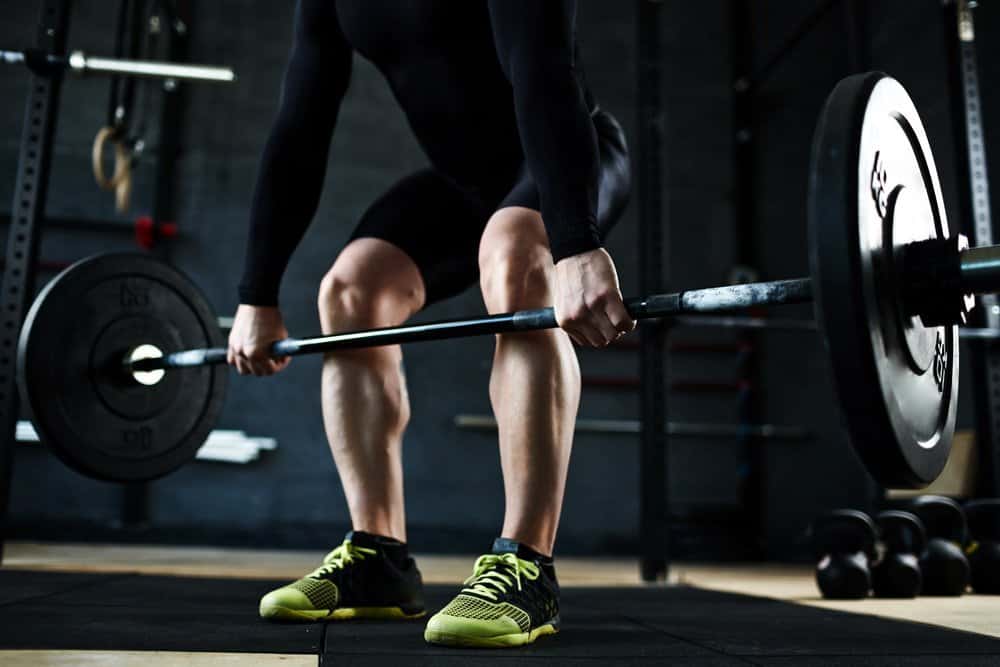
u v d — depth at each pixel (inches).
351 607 45.5
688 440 166.1
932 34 151.9
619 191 46.1
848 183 27.3
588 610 60.0
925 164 34.2
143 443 57.4
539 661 34.3
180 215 163.3
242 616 47.5
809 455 166.9
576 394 41.8
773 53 170.9
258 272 49.5
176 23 159.2
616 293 34.7
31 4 163.0
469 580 40.3
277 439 158.1
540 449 40.3
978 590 80.5
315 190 50.2
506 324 38.5
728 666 34.7
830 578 73.6
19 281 82.7
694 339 169.2
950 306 30.5
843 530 75.5
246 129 168.7
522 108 37.4
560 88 37.1
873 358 27.4
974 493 103.0
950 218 144.4
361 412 47.1
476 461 162.2
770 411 167.8
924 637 46.2
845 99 29.0
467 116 47.2
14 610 48.6
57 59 83.8
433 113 48.1
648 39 103.2
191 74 84.4
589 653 37.0
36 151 84.4
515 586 38.9
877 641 44.1
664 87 179.8
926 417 32.5
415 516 159.0
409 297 49.9
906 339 30.5
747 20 181.9
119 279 56.1
